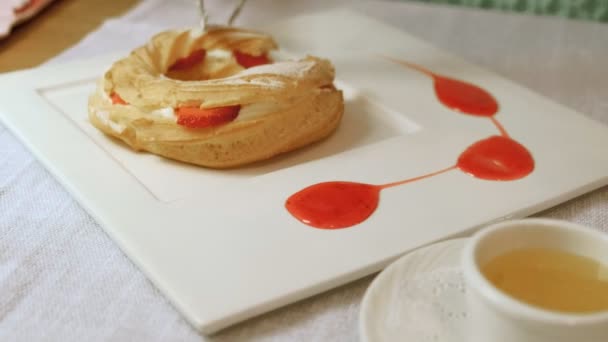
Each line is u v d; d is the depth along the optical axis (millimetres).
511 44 610
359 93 522
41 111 495
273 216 411
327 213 413
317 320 369
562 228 331
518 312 309
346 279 381
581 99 537
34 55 583
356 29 607
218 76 505
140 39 604
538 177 444
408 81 537
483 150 462
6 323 367
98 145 467
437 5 676
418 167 449
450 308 343
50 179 450
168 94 457
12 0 622
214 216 411
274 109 457
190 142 452
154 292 380
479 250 325
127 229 402
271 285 373
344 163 450
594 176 446
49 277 388
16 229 414
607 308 316
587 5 698
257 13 654
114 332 362
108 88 479
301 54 569
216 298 367
